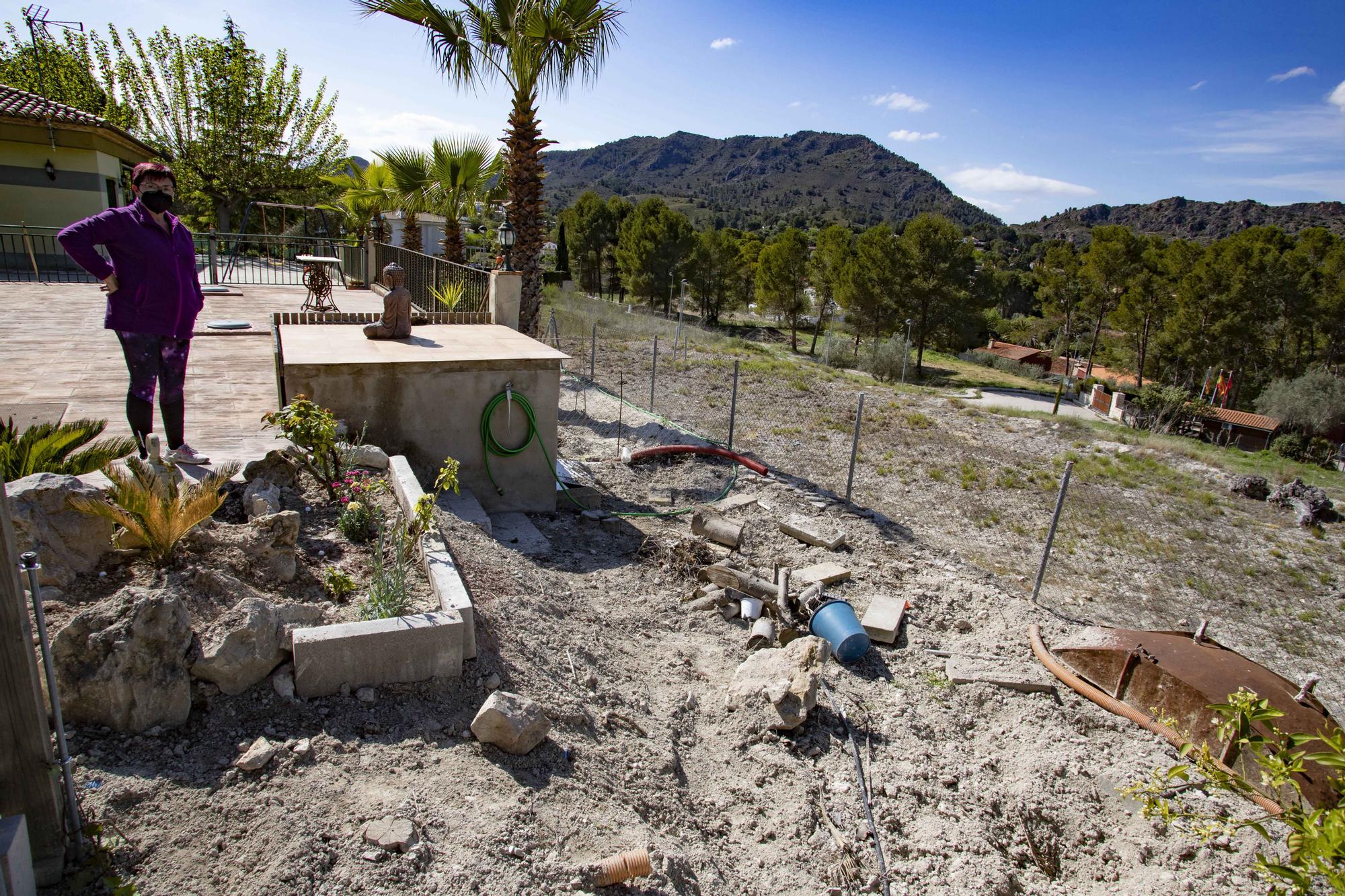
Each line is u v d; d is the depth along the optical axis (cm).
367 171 1953
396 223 2761
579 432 1112
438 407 689
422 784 288
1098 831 384
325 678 326
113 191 1870
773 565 685
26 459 400
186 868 234
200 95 2723
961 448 1268
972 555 805
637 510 811
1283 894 236
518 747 322
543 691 378
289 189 2955
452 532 524
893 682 506
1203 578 826
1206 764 295
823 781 399
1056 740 448
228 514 423
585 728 372
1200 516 1038
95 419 599
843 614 537
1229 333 4291
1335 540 988
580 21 1059
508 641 408
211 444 540
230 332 1011
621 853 280
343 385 652
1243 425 3375
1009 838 378
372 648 332
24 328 966
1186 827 333
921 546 783
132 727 283
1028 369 5028
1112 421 3462
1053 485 1105
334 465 503
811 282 4991
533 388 717
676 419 1243
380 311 1302
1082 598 741
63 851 222
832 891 323
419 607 376
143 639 287
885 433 1328
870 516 861
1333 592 816
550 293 3212
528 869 260
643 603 584
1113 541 909
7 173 1641
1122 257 5050
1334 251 4559
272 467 478
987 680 504
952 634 584
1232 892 332
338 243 1883
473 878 249
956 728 463
